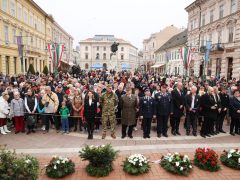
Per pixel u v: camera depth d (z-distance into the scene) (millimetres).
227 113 10828
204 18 35594
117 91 10203
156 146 7637
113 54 32219
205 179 5469
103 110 8445
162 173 5727
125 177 5523
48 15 52156
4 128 9078
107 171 5602
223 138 8727
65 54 70062
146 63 82688
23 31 38031
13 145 7598
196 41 38062
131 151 7129
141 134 9133
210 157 5945
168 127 10320
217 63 31266
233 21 26938
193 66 37781
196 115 8977
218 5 30828
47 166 5562
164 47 59469
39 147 7438
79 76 23438
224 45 28656
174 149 7355
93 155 5562
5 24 31109
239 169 5941
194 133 8984
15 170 4078
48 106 9172
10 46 32469
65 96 9688
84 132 9344
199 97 8992
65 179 5402
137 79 17125
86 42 96438
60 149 7262
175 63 49031
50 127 10000
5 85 11852
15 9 34375
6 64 31969
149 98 8516
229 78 28406
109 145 5895
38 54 45719
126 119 8336
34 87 11094
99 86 10727
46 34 52500
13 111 8859
